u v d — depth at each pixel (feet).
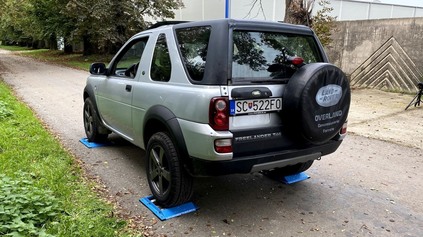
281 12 59.16
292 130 10.55
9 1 80.38
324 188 13.50
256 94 9.83
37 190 11.16
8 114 23.39
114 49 82.33
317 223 10.85
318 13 38.11
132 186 13.26
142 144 13.20
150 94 11.87
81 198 11.85
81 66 66.23
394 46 35.88
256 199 12.47
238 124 9.76
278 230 10.41
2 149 16.31
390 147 18.89
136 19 67.87
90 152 17.24
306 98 9.91
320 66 10.24
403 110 28.30
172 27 11.76
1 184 11.12
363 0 65.46
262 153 10.23
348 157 17.21
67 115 25.61
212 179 14.20
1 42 183.52
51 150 16.43
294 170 13.93
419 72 34.24
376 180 14.33
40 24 83.71
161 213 11.06
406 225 10.80
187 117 10.00
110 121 16.20
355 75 39.91
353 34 39.29
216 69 9.52
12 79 48.26
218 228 10.45
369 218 11.21
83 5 63.57
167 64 11.46
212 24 10.12
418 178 14.58
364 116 26.37
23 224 9.25
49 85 42.57
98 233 9.64
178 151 10.52
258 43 10.61
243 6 56.70
